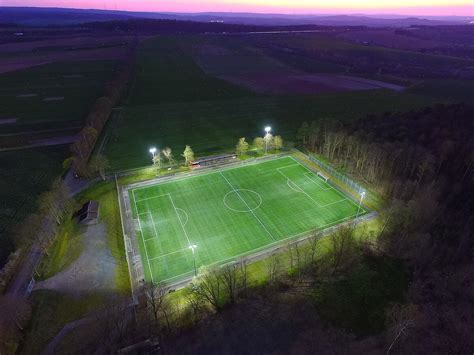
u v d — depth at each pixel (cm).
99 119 13875
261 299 5975
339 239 7081
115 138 13262
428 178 9175
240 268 6650
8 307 5147
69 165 10538
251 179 10138
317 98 19825
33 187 9706
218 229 7938
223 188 9638
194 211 8594
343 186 9750
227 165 10969
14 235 7406
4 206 8775
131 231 7850
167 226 8031
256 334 5297
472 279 6188
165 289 6212
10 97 18838
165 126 14762
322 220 8244
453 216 7944
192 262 6950
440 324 5422
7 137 12925
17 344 4981
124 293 6131
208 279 5869
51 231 7344
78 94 19600
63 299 5856
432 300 5925
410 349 4988
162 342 5166
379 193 9331
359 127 12462
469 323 5422
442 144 9781
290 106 18150
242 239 7606
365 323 5516
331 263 6794
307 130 12400
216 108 17525
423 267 6650
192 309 5772
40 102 18050
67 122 15112
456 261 6762
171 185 9750
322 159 11369
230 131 14312
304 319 5562
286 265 6800
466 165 9262
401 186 8944
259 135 13888
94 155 11594
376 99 19688
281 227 8006
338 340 5203
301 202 8988
